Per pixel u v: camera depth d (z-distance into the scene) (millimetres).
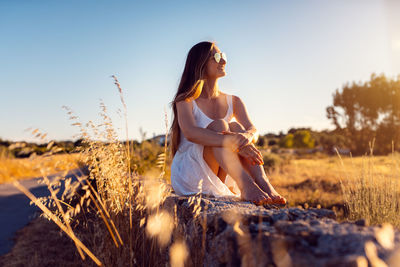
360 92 26328
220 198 1812
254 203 1690
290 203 5109
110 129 1782
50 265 2414
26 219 4270
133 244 1771
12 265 2506
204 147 2064
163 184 1546
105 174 1774
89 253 1343
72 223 1924
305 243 846
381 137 23875
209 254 1232
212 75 2295
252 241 949
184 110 2084
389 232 840
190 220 1475
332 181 7133
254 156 1878
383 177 2506
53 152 1289
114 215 1761
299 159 19984
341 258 733
